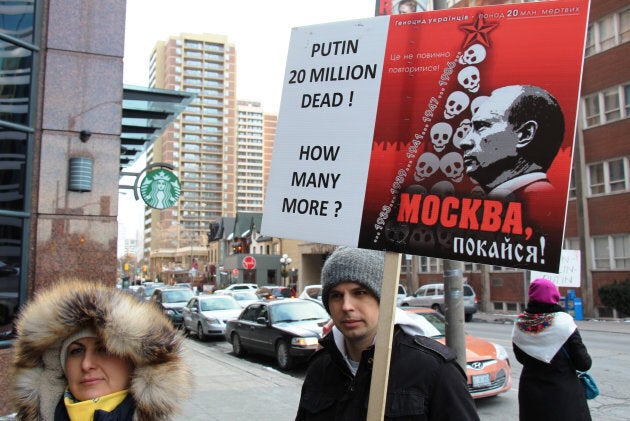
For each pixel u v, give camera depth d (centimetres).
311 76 269
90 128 739
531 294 411
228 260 6575
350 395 218
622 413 755
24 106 702
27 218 693
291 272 5984
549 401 389
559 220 202
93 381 218
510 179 212
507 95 218
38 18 723
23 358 225
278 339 1168
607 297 2228
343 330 225
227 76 16562
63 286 235
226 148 16250
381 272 226
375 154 243
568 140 205
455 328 662
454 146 225
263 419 660
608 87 2391
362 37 257
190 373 238
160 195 1220
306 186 258
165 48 16550
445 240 220
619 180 2339
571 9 212
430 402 198
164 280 11431
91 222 729
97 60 754
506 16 223
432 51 238
